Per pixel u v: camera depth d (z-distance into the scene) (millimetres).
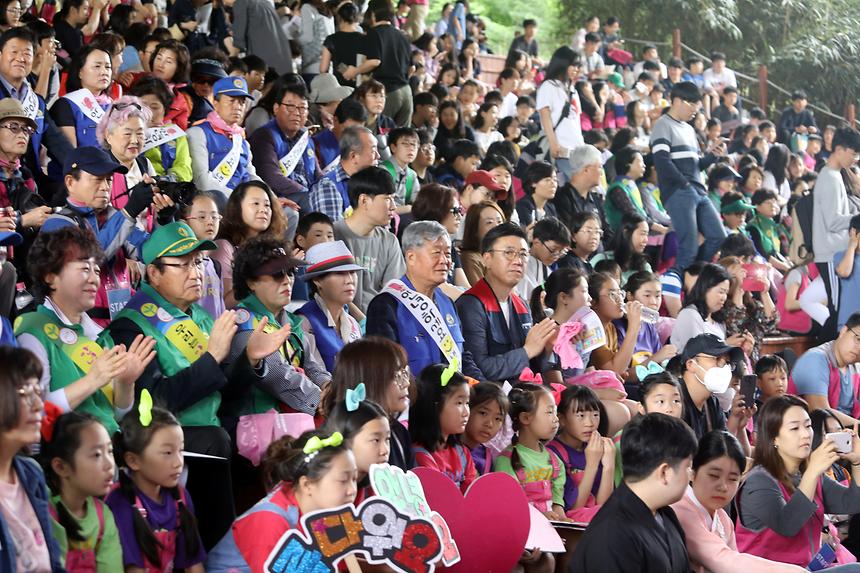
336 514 4484
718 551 5617
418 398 5957
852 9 25672
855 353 9227
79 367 5121
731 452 5805
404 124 12742
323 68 12516
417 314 6703
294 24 13508
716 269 9469
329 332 6531
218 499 5359
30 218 6328
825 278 11352
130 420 4688
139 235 6277
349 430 4941
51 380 5051
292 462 4652
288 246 6168
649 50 20500
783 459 6535
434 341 6695
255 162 9227
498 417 6254
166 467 4672
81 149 6297
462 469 6094
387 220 7930
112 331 5508
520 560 5805
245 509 5809
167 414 4734
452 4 20750
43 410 4348
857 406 9453
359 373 5523
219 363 5508
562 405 6746
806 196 12008
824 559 6500
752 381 8172
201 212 6742
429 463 5855
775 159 15930
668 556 5102
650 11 25109
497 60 20250
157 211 6551
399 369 5566
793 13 25297
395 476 4652
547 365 7527
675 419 5156
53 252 5148
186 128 9023
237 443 5578
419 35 17906
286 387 5863
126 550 4574
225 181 8602
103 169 6250
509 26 27047
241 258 6047
